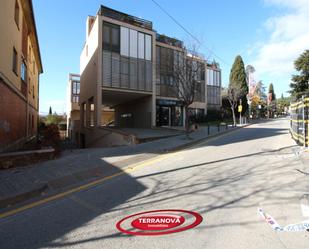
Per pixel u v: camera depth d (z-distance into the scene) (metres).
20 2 16.27
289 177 6.96
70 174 7.84
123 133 19.27
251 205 5.09
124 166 9.45
